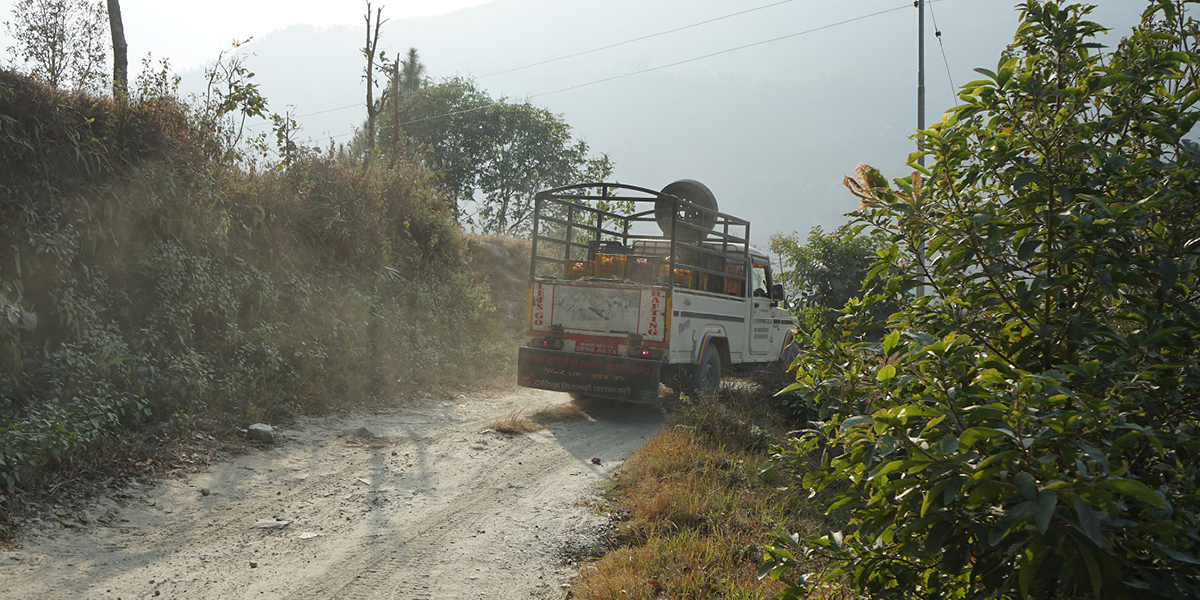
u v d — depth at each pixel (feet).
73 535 17.66
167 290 29.99
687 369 38.52
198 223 33.27
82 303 26.61
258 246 37.88
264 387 31.17
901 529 8.02
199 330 31.83
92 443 22.11
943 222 9.90
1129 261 8.38
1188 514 6.82
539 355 36.76
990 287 9.77
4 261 25.16
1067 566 6.68
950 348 8.61
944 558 7.95
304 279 39.60
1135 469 8.08
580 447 30.04
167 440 24.66
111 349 26.23
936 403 7.67
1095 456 6.57
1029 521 6.62
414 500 22.25
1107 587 6.72
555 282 37.27
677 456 26.76
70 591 15.01
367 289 45.21
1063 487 6.33
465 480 24.50
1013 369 8.25
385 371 38.86
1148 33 9.87
